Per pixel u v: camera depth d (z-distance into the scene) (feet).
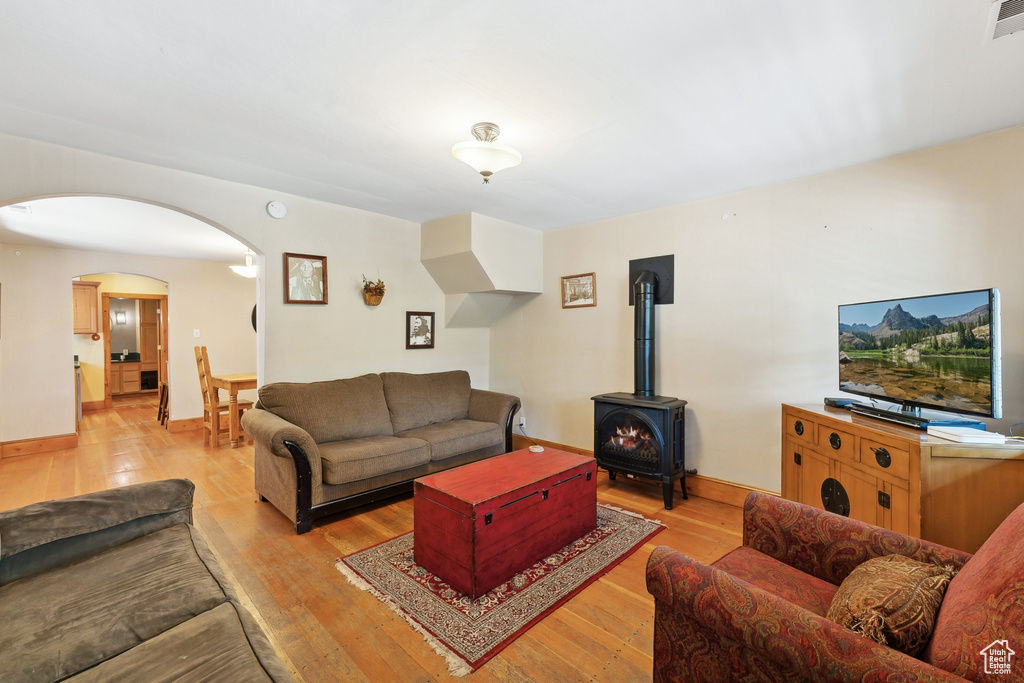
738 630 3.43
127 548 5.29
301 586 7.20
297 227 11.44
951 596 3.39
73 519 5.14
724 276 11.05
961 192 7.97
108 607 4.22
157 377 30.32
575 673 5.43
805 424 8.52
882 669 2.81
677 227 11.89
